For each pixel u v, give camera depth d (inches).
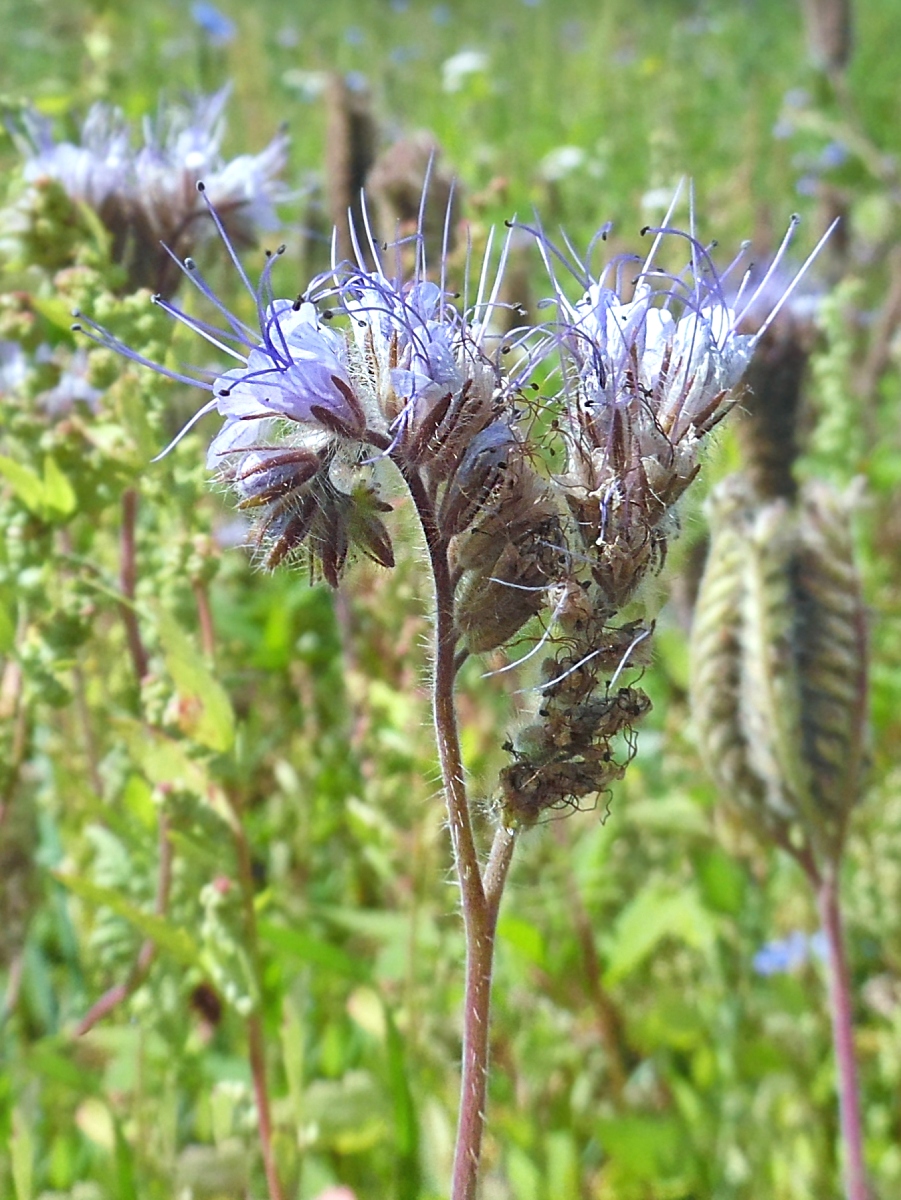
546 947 7.6
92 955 7.8
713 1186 7.2
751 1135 7.4
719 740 6.4
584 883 8.4
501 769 4.4
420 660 7.8
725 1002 7.9
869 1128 7.5
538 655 4.4
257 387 4.1
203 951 5.8
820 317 10.2
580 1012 8.1
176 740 6.2
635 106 20.2
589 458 4.3
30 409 6.4
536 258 9.4
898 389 13.8
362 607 8.6
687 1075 8.1
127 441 6.2
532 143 18.3
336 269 4.4
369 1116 6.6
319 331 4.2
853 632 6.2
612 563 4.2
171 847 6.5
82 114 12.2
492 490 4.1
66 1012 7.9
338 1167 7.1
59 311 6.1
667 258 10.3
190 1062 6.9
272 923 7.1
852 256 13.5
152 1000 6.5
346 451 4.2
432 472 4.2
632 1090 7.8
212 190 7.0
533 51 23.6
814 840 6.4
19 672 7.0
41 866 8.2
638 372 4.3
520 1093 7.6
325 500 4.2
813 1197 7.1
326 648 10.1
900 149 20.0
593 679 4.3
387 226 8.8
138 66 16.6
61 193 6.6
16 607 6.7
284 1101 6.5
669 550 4.5
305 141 17.1
